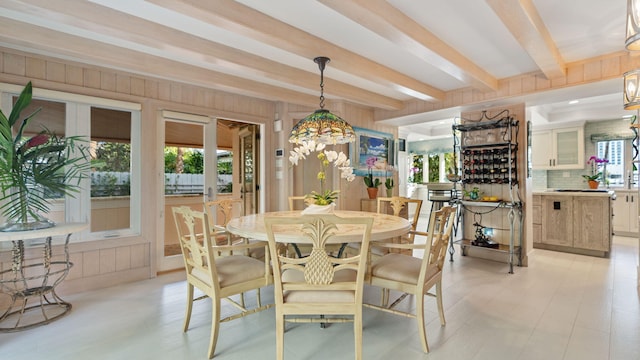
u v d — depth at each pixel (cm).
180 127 377
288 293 177
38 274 278
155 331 217
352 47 275
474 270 359
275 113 449
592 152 595
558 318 234
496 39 258
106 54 269
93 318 238
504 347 195
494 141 402
